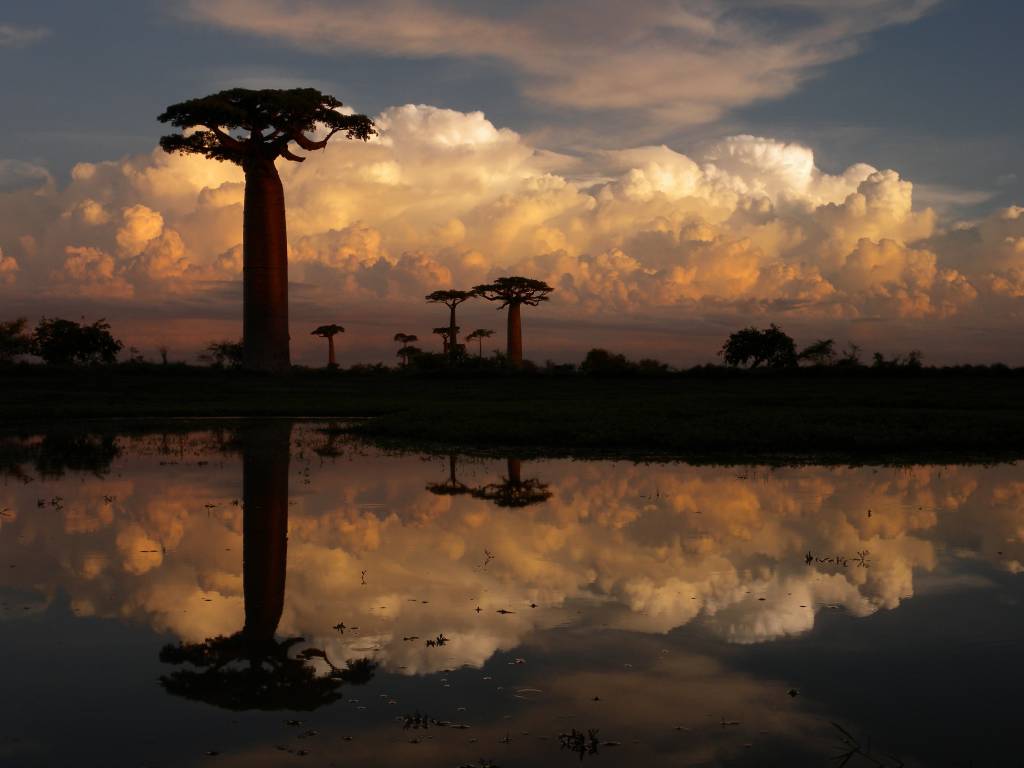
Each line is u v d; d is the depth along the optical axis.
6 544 9.97
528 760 4.64
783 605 7.46
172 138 50.88
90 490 14.14
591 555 9.37
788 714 5.21
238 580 8.38
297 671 5.95
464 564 8.97
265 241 51.75
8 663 6.14
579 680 5.76
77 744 4.86
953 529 10.74
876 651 6.27
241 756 4.71
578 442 21.50
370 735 4.95
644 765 4.59
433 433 23.72
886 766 4.57
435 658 6.19
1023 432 22.30
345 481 15.22
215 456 19.38
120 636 6.73
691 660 6.11
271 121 50.66
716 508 12.27
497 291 80.62
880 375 54.62
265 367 52.25
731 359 75.19
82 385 45.12
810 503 12.69
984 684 5.65
